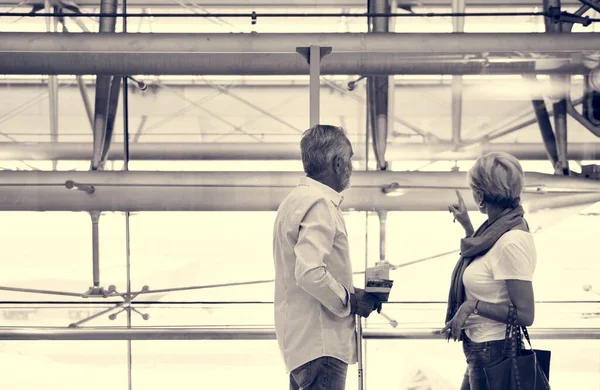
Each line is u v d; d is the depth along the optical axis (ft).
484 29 14.73
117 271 11.58
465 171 10.61
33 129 11.32
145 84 11.51
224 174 11.25
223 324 11.69
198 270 11.69
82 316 11.46
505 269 7.46
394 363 10.46
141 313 11.62
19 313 11.32
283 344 7.56
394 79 10.62
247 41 12.49
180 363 11.59
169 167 11.55
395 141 10.66
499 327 7.68
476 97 10.56
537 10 15.06
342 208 10.62
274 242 7.69
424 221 10.62
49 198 11.16
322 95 10.97
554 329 10.14
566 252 10.30
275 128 11.41
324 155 7.43
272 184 11.30
